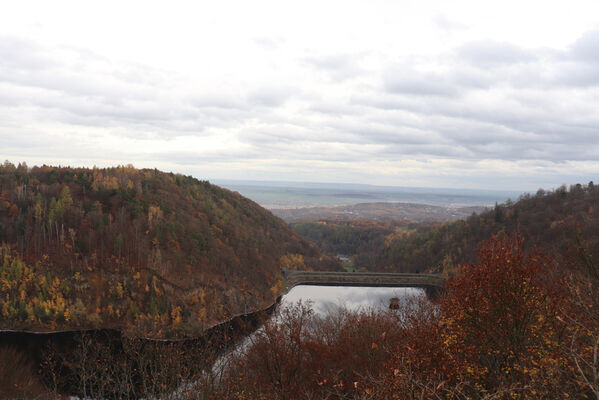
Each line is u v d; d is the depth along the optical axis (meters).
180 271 151.38
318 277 172.50
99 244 158.62
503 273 18.94
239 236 199.75
